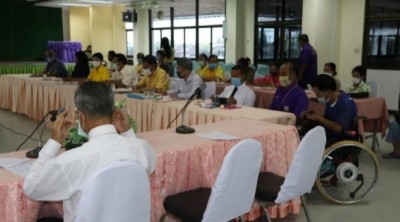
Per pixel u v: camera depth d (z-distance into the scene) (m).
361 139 3.25
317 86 3.19
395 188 3.34
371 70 6.99
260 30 8.95
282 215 2.67
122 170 1.25
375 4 6.82
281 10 8.47
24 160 1.80
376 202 3.03
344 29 7.30
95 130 1.40
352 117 3.13
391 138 4.18
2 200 1.52
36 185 1.31
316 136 2.01
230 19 9.22
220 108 3.49
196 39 10.85
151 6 11.48
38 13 13.73
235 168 1.64
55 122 1.54
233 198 1.70
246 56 9.23
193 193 2.07
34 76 6.53
